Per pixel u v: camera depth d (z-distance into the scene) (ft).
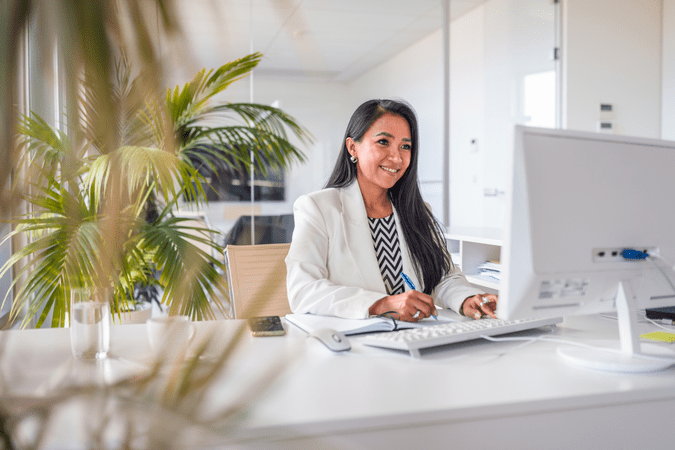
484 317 4.52
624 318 3.24
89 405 0.53
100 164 0.62
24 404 0.53
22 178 0.55
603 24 14.21
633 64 14.51
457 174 14.26
